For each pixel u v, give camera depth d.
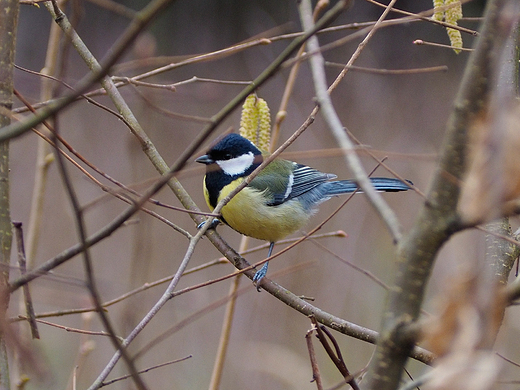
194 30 28.27
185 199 7.75
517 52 5.44
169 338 14.23
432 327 2.42
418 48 24.72
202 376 13.72
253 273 7.47
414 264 3.00
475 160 2.50
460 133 2.86
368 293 15.04
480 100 2.80
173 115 6.35
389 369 3.02
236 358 13.73
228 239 17.38
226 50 7.36
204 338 14.33
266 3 27.39
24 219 17.72
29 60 26.47
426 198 2.99
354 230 16.16
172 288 5.43
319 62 5.82
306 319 14.72
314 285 15.34
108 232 4.00
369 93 23.39
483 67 2.79
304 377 12.72
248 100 7.67
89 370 13.02
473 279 2.41
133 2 26.81
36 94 9.54
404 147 20.80
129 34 3.11
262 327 14.68
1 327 3.35
